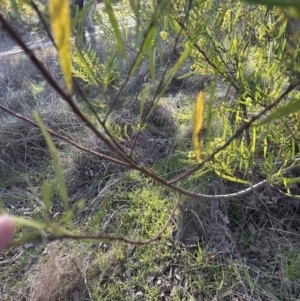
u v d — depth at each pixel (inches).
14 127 150.3
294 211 99.1
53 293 91.6
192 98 146.6
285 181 59.2
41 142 148.0
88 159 129.0
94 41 155.4
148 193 112.7
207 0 45.7
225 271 88.1
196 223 99.7
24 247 108.3
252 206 99.8
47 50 198.1
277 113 20.1
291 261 86.9
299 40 49.2
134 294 90.3
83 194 122.4
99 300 90.3
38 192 128.3
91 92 159.2
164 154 127.0
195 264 91.5
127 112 138.4
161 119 139.7
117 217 108.8
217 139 54.6
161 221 103.9
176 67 25.8
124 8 70.3
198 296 86.4
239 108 64.9
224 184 104.9
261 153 83.4
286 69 53.7
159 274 93.1
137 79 143.6
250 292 83.8
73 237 19.5
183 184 108.8
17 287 98.1
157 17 21.5
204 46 55.9
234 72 63.0
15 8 27.3
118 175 123.2
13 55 221.5
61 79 167.5
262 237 95.7
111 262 97.0
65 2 14.2
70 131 145.6
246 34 67.9
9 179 137.1
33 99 173.8
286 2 14.0
